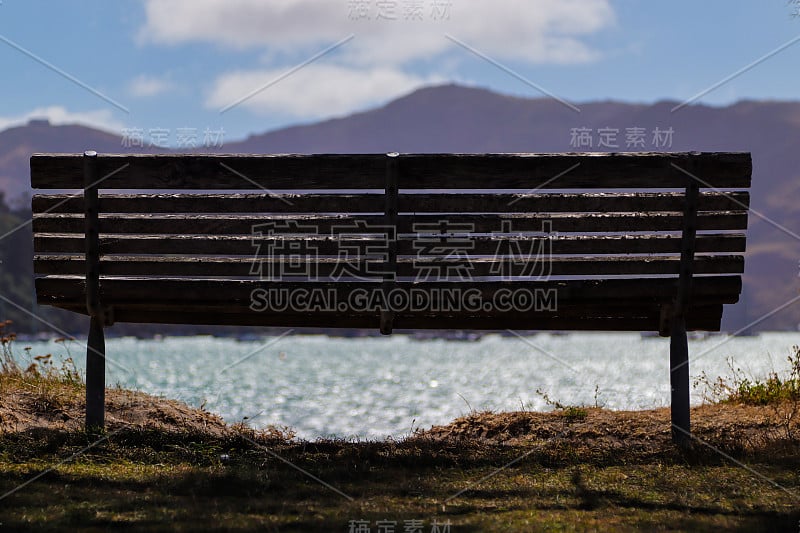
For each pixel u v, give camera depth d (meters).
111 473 6.79
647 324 8.16
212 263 7.81
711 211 7.66
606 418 8.55
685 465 7.24
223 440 8.01
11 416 8.15
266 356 73.62
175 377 40.31
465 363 60.97
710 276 7.71
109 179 7.76
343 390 33.19
